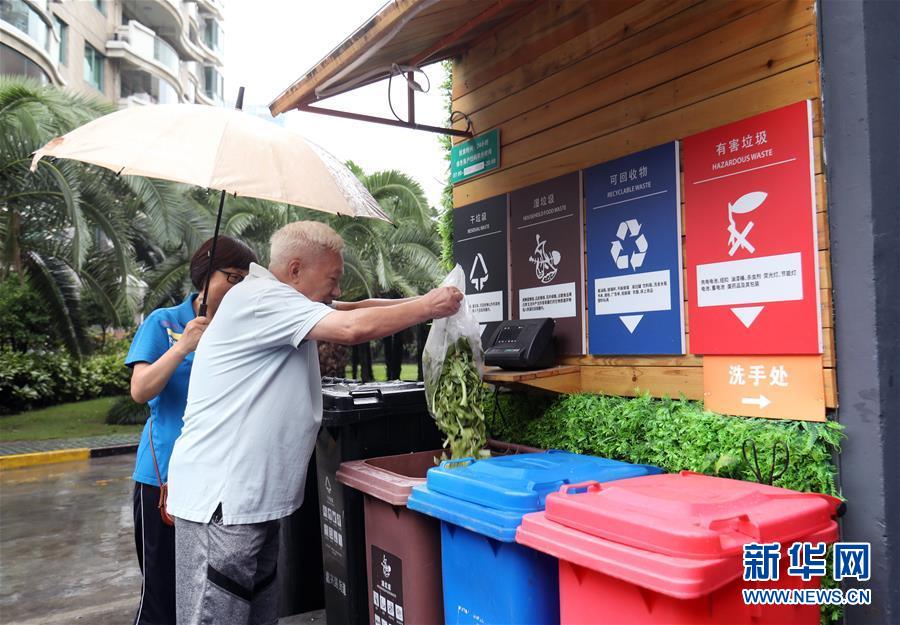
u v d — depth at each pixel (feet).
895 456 7.18
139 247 48.06
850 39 7.40
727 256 8.70
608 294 10.57
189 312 9.78
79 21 99.76
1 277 37.35
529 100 12.24
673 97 9.57
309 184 8.56
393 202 49.44
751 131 8.43
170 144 8.21
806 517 6.04
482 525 7.20
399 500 8.79
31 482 28.60
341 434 10.78
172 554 9.32
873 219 7.19
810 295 7.73
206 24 165.37
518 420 12.10
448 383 9.99
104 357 60.23
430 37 11.94
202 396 7.88
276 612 8.75
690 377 9.33
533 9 12.12
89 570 17.34
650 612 5.72
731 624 5.66
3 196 34.99
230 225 40.83
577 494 6.76
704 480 7.06
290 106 12.80
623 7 10.36
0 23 74.69
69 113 34.94
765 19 8.35
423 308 8.00
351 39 10.41
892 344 7.23
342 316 7.67
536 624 7.11
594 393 10.91
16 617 14.28
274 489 7.81
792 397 7.93
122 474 30.35
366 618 10.64
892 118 7.44
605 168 10.62
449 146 15.05
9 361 49.88
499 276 12.95
